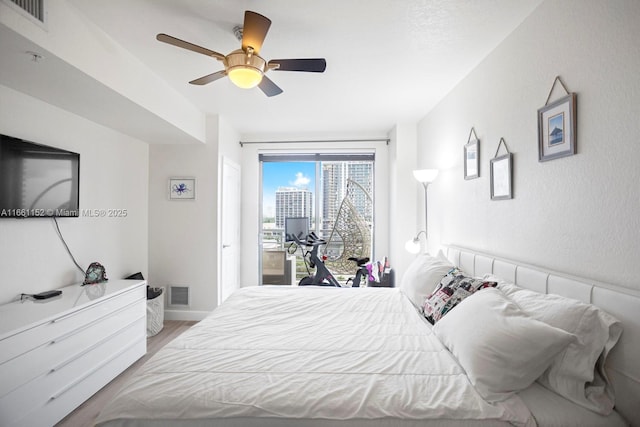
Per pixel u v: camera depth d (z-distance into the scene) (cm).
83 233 270
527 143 181
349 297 242
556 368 118
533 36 175
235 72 177
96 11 177
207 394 113
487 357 120
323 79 268
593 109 136
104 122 282
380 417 105
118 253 318
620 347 114
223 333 170
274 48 216
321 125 412
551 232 162
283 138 452
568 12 149
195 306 372
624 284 123
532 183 177
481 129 235
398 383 121
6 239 204
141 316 269
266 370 129
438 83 277
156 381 121
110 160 304
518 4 171
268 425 107
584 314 120
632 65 119
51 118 235
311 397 112
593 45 135
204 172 369
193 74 258
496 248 215
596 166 134
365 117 376
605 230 131
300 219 446
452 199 289
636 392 108
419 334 171
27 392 166
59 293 225
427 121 358
